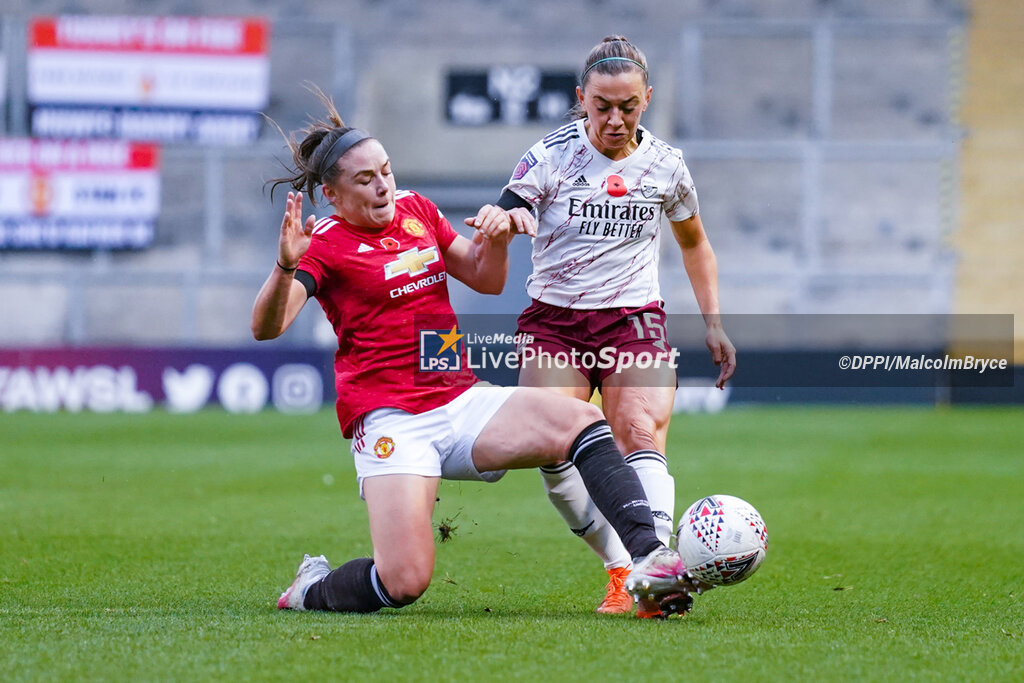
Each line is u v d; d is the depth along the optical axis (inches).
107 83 2600.9
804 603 682.8
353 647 515.8
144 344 2564.0
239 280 2571.4
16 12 2935.5
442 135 2839.6
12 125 2600.9
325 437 1838.1
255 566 810.8
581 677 467.2
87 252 2632.9
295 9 2994.6
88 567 799.7
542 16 2974.9
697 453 1641.2
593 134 674.8
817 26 2751.0
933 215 2684.5
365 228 631.2
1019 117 2893.7
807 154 2672.2
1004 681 470.6
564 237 688.4
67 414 2249.0
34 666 483.8
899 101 2869.1
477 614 618.8
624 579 649.0
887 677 473.4
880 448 1706.4
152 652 507.2
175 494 1224.8
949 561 853.2
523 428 615.5
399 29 2989.7
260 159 2684.5
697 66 2723.9
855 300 2539.4
